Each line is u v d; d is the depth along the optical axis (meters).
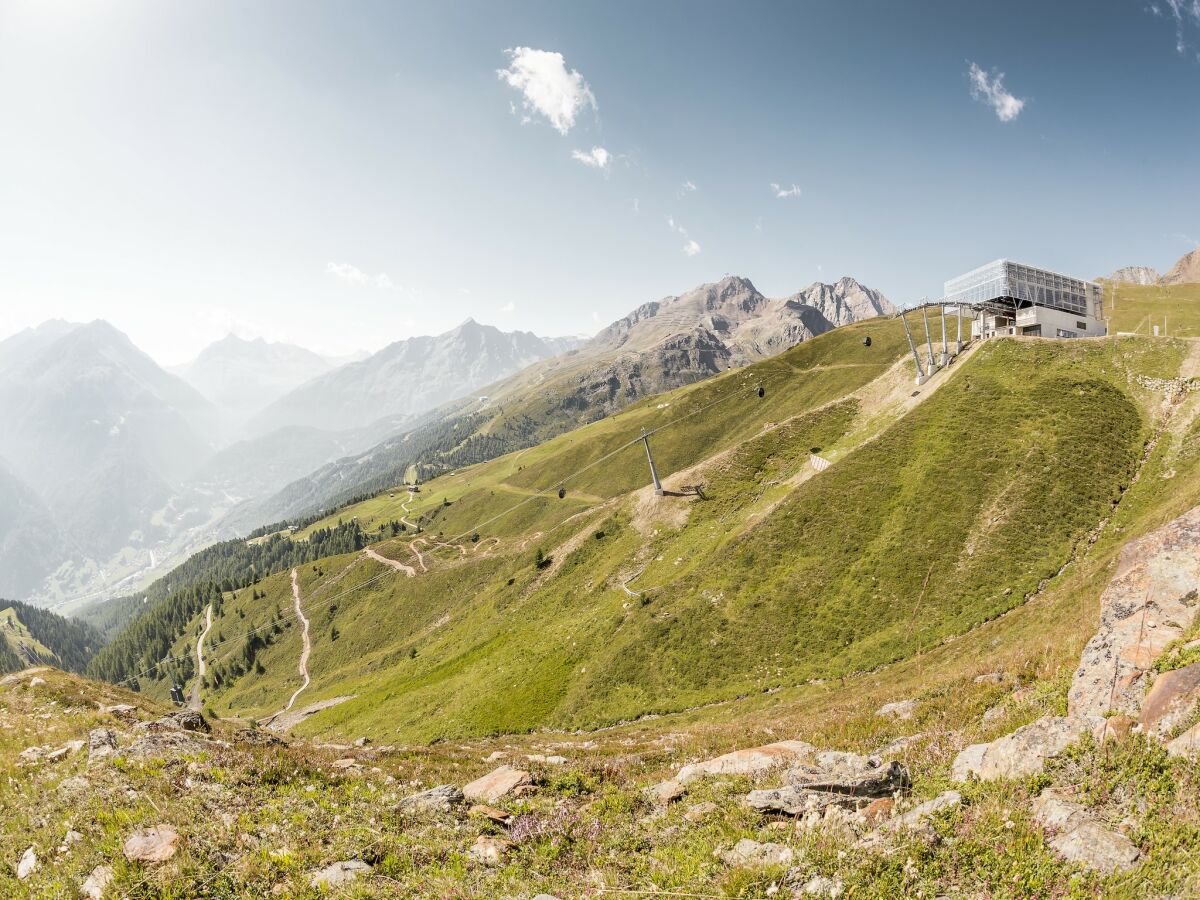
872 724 21.27
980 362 85.44
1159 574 15.47
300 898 11.02
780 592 66.31
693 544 91.56
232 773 16.80
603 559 106.12
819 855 9.84
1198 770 8.84
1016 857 8.59
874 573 61.94
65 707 28.73
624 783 18.70
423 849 13.28
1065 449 64.19
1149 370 71.75
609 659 71.06
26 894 11.25
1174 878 7.40
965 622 49.88
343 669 171.75
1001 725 14.99
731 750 23.14
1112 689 12.41
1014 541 56.34
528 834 14.16
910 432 78.81
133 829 12.99
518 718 69.94
